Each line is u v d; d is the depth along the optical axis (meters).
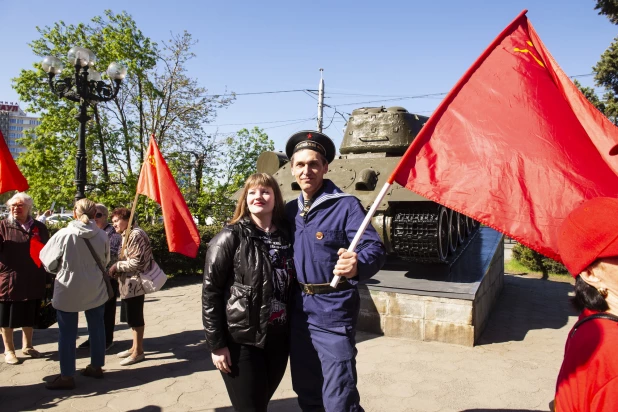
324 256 2.70
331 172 8.12
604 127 2.46
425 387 4.51
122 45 18.78
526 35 2.74
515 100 2.58
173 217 5.28
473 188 2.49
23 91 18.30
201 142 21.80
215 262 2.77
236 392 2.72
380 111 8.97
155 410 3.99
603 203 1.52
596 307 1.54
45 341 6.01
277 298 2.84
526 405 4.12
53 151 17.78
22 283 5.08
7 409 3.99
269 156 9.30
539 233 2.34
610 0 14.44
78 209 4.48
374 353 5.52
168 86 20.78
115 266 5.07
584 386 1.40
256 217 2.94
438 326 5.98
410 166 2.64
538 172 2.42
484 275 6.95
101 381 4.63
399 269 7.70
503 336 6.36
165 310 7.84
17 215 5.15
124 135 20.30
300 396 2.92
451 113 2.67
